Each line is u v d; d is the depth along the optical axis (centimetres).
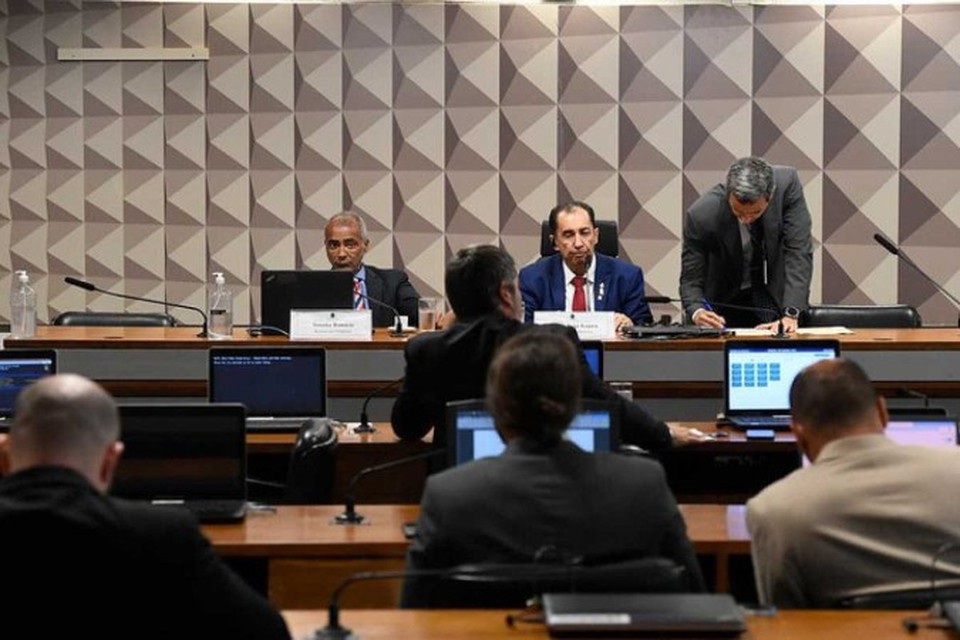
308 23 959
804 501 308
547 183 914
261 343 625
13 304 666
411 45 938
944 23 834
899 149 848
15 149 1034
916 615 284
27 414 248
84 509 240
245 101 979
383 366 619
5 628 238
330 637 268
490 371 304
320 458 457
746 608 286
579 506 291
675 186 890
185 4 987
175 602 243
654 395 614
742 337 623
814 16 860
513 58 916
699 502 545
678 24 884
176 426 409
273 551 367
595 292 689
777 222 719
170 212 1003
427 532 294
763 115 873
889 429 434
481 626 276
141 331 676
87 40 1009
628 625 264
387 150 947
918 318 700
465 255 450
